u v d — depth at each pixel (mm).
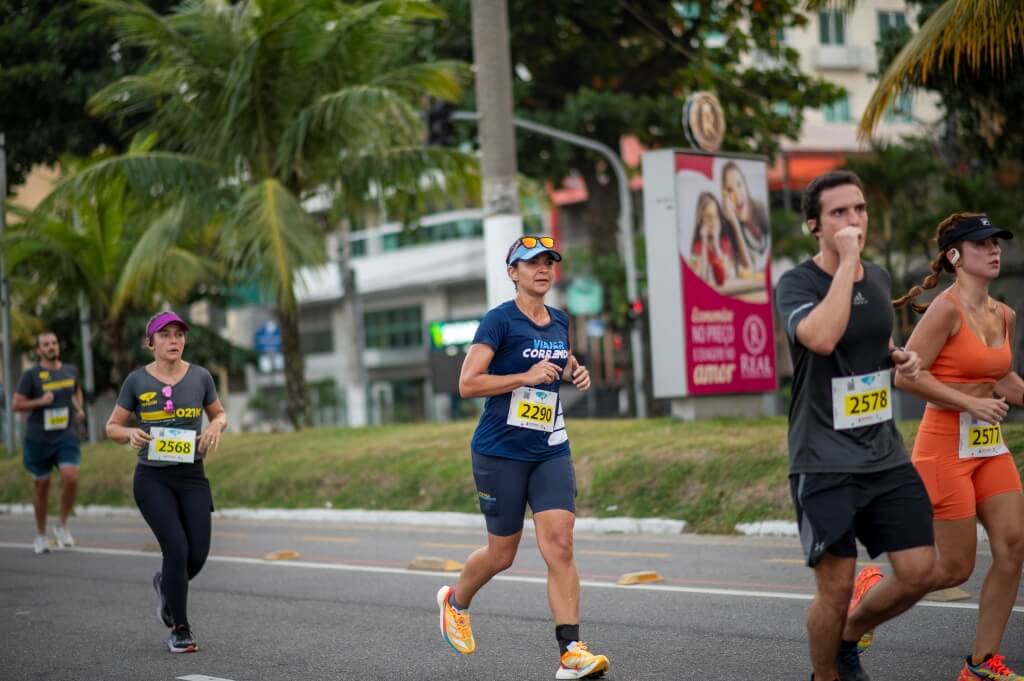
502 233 19984
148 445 9383
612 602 10742
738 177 21562
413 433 23016
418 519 18531
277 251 23766
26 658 9492
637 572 12062
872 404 6062
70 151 34188
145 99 25938
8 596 12789
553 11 35875
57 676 8789
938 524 6945
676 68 38281
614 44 37812
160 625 10742
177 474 9508
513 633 9617
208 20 25141
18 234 29172
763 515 14852
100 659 9336
